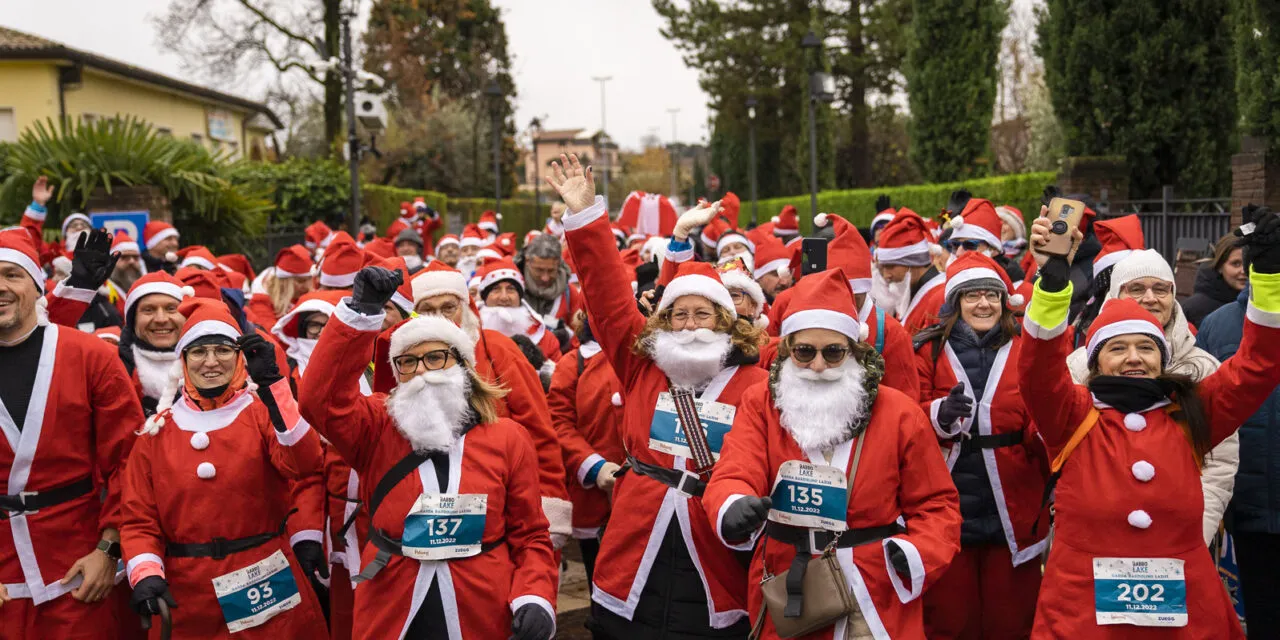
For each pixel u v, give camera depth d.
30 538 4.05
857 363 3.57
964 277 4.78
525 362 4.94
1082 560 3.70
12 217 13.61
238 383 4.21
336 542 4.81
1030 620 4.74
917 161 21.22
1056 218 3.82
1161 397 3.70
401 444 3.71
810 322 3.50
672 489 4.14
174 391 4.28
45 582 4.07
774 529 3.60
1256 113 9.52
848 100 33.09
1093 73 12.69
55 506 4.12
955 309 4.88
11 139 23.77
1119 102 12.66
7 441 4.04
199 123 32.16
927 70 20.45
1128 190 12.72
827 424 3.47
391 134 38.22
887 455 3.50
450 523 3.63
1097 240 6.18
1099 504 3.66
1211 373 4.10
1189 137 12.43
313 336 5.48
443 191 41.38
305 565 4.47
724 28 34.06
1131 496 3.63
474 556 3.67
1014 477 4.65
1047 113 26.73
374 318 3.54
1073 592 3.70
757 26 33.84
